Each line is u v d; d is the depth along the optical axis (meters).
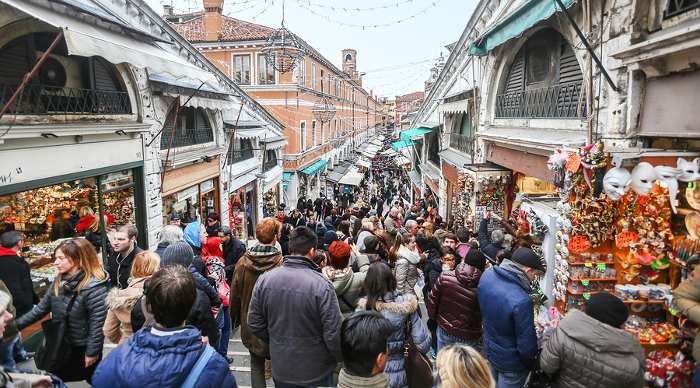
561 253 4.66
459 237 6.68
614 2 5.02
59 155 6.53
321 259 5.07
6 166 5.57
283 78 24.09
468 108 11.64
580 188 4.45
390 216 9.11
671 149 4.34
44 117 6.23
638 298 4.08
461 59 12.53
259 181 18.56
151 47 7.35
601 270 4.41
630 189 4.16
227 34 23.69
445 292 4.34
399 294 3.75
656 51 4.09
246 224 17.02
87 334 3.68
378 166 44.34
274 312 3.12
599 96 5.40
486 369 2.20
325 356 3.18
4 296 2.49
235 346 6.08
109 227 7.93
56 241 6.65
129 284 3.69
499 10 9.00
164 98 9.70
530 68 8.24
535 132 7.54
